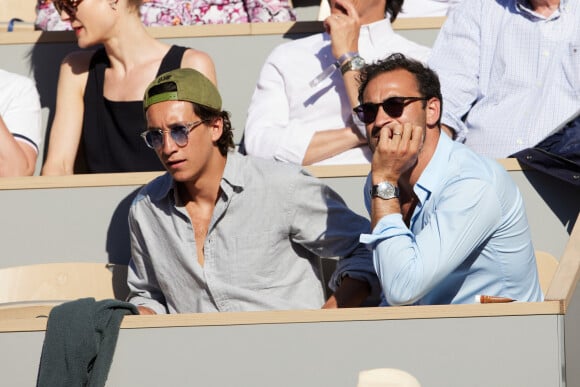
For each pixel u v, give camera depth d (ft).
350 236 42.68
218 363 35.81
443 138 39.75
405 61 39.83
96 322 36.24
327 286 47.26
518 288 39.29
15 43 61.00
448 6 63.26
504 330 35.29
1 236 48.83
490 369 35.22
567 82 52.75
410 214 40.45
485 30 54.60
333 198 43.09
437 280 37.22
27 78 56.49
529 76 53.26
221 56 59.47
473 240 37.70
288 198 41.98
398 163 38.81
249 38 59.47
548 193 48.55
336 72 54.03
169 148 41.45
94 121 54.39
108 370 35.78
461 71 54.29
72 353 36.04
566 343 35.19
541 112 52.44
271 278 42.29
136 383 35.91
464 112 53.93
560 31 53.31
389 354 35.45
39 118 56.18
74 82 55.11
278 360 35.65
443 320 35.45
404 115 39.22
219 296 42.04
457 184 38.32
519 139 52.26
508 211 38.52
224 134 42.37
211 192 42.32
